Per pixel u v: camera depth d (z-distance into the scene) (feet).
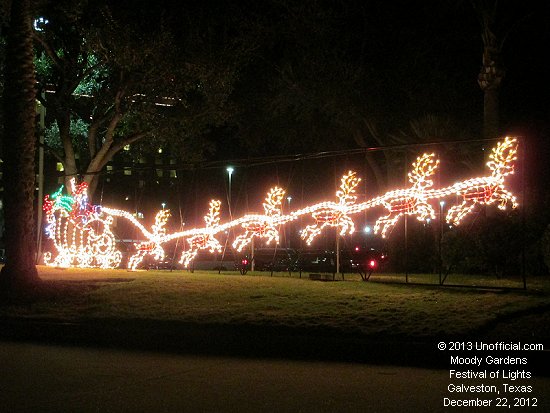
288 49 97.40
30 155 61.00
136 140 97.60
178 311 48.98
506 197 54.85
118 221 116.37
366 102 90.74
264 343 41.24
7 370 34.99
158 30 86.43
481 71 69.67
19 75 61.11
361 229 92.53
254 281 60.39
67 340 46.50
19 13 61.26
